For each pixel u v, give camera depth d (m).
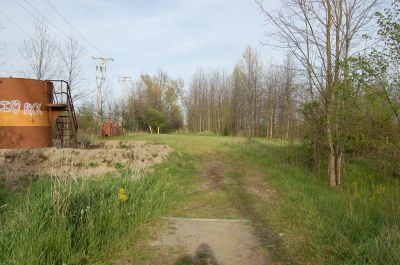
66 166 10.12
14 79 13.65
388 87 8.45
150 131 50.28
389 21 7.96
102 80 38.28
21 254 3.91
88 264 4.27
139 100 51.97
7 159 10.78
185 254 4.77
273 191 9.02
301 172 12.05
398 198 7.79
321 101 10.47
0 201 6.24
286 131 16.62
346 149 10.83
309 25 10.29
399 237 4.77
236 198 8.11
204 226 6.00
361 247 4.65
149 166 11.14
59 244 4.23
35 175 8.85
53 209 4.89
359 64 8.53
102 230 5.02
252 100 42.72
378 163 10.22
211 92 59.19
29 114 13.95
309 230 5.65
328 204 7.18
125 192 6.43
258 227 5.97
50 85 15.17
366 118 9.32
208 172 12.16
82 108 34.81
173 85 65.00
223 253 4.84
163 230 5.71
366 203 7.36
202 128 60.44
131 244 5.02
